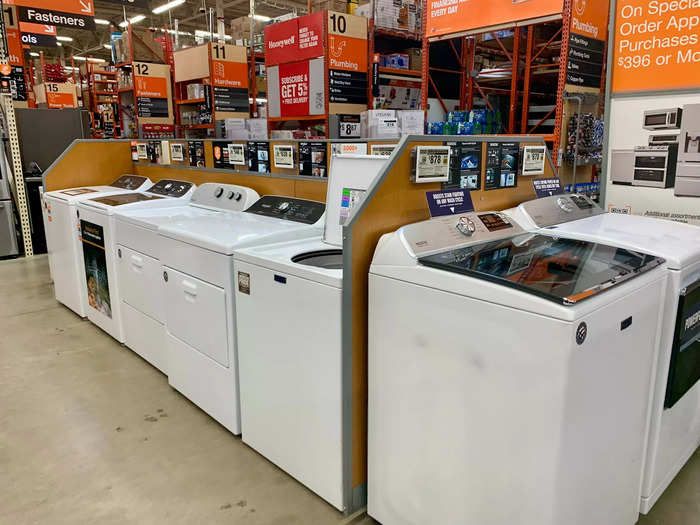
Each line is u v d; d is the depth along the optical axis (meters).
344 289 1.68
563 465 1.29
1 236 5.77
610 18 2.54
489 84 6.26
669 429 1.83
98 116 11.18
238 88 7.07
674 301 1.64
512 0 3.72
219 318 2.28
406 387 1.61
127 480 2.10
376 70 5.36
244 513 1.91
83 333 3.68
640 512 1.85
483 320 1.35
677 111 2.39
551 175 2.48
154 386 2.89
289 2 14.40
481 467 1.44
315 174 2.80
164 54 8.15
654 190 2.53
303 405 1.94
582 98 3.81
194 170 3.80
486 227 1.86
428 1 4.29
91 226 3.47
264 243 2.33
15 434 2.42
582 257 1.60
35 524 1.86
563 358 1.21
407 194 1.81
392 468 1.72
